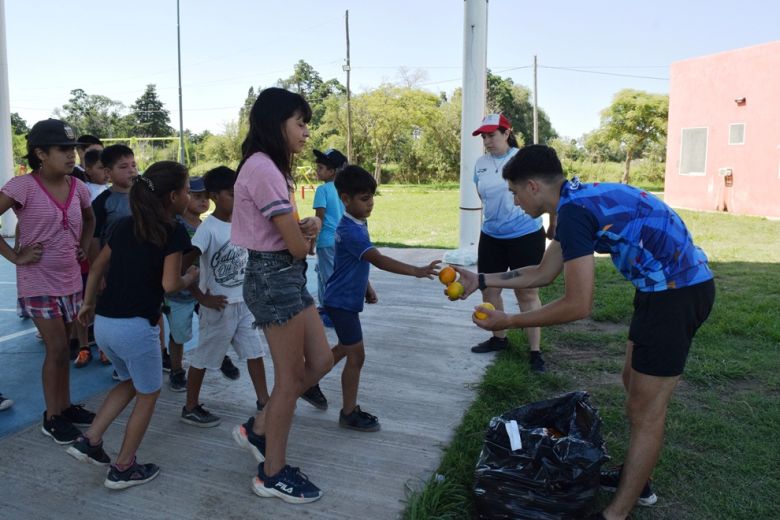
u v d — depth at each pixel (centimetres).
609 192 251
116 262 294
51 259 343
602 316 605
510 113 5997
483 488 267
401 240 1312
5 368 483
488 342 509
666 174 1981
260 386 393
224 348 369
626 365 295
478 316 263
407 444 348
